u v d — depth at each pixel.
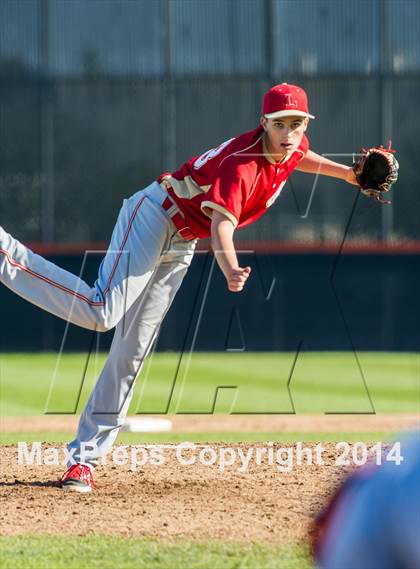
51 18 42.97
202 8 43.19
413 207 42.31
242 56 43.22
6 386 30.81
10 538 9.90
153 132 43.22
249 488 12.62
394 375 33.81
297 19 43.00
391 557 3.02
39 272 11.73
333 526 3.11
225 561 8.93
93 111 43.06
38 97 42.88
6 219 42.78
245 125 43.31
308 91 42.94
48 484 12.94
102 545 9.56
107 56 43.12
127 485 12.89
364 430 20.92
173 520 10.72
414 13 43.00
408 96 42.94
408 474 3.10
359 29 43.00
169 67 43.19
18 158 42.84
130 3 43.16
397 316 41.84
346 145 42.88
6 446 16.64
